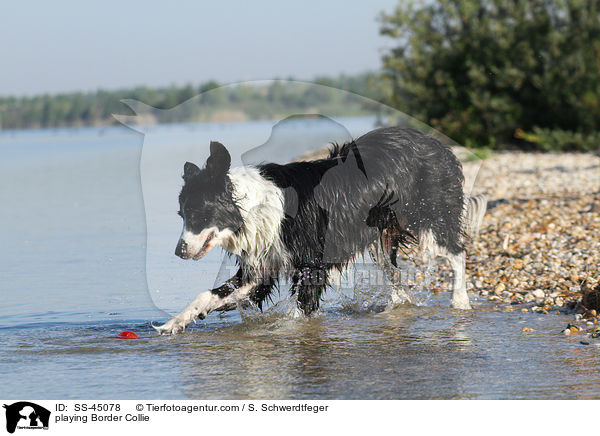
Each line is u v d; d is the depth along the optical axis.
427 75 21.23
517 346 5.20
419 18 21.55
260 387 4.48
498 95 20.58
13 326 6.14
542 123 20.61
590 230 8.50
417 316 6.25
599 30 19.61
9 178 20.42
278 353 5.22
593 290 6.17
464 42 20.98
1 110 87.12
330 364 4.91
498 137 20.81
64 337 5.79
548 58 20.09
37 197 15.74
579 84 19.64
